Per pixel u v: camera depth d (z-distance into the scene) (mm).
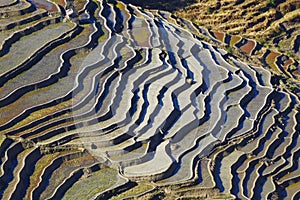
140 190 51531
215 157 56906
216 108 62219
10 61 61781
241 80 67250
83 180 51844
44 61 62875
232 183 54312
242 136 60062
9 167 51344
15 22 67250
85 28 69250
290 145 60531
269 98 66062
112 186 51344
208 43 74125
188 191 52406
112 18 73062
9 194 48688
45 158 53031
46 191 50156
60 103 57781
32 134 54281
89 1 74375
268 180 56438
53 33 67250
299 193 55938
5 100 56906
